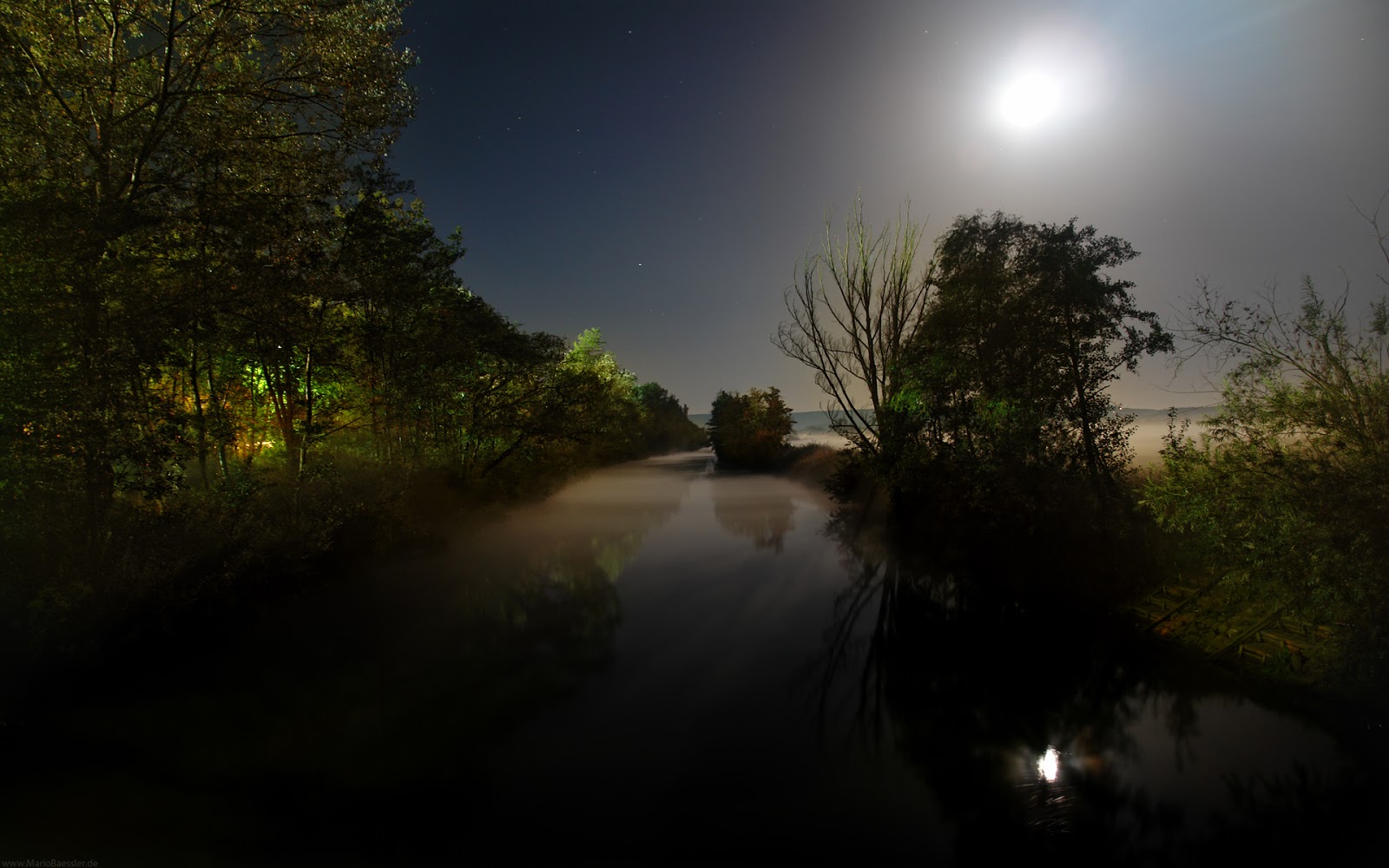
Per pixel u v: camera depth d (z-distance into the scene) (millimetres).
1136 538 9266
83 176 8094
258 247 9266
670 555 14922
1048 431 10539
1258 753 5355
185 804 4777
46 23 7723
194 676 7230
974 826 4555
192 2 9180
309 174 10672
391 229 12336
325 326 12164
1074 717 6176
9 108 7242
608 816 4652
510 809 4766
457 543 14898
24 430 6387
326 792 4957
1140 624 8281
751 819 4672
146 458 7207
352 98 10391
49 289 6531
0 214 6281
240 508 9172
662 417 72125
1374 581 5117
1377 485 5211
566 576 12750
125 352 7352
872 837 4383
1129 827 4465
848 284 17500
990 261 12406
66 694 6461
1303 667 6098
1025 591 10227
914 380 13953
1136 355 9984
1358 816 4473
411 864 4129
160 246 8625
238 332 9844
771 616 9883
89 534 6961
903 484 14875
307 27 9516
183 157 9266
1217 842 4312
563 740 5844
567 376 20125
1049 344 10609
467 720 6301
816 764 5410
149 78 9672
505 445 20219
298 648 8250
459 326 15734
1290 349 6059
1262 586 6316
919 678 7230
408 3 10789
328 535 10453
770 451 41469
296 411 13258
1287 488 5793
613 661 7891
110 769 5254
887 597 10938
